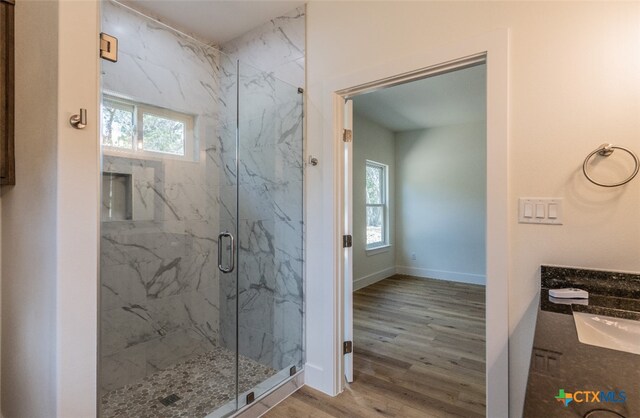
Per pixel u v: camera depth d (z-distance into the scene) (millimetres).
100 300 1408
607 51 1298
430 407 1930
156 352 2246
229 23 2449
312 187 2166
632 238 1258
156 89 2291
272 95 2346
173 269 2361
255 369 2318
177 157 2406
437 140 5371
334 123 2072
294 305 2252
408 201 5641
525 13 1454
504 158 1484
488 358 1536
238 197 2543
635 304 1211
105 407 1865
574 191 1355
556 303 1247
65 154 1271
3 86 1499
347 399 2018
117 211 2021
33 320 1400
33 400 1403
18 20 1502
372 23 1915
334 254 2062
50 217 1283
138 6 2203
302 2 2211
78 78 1317
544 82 1411
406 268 5660
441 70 1725
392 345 2809
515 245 1473
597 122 1313
